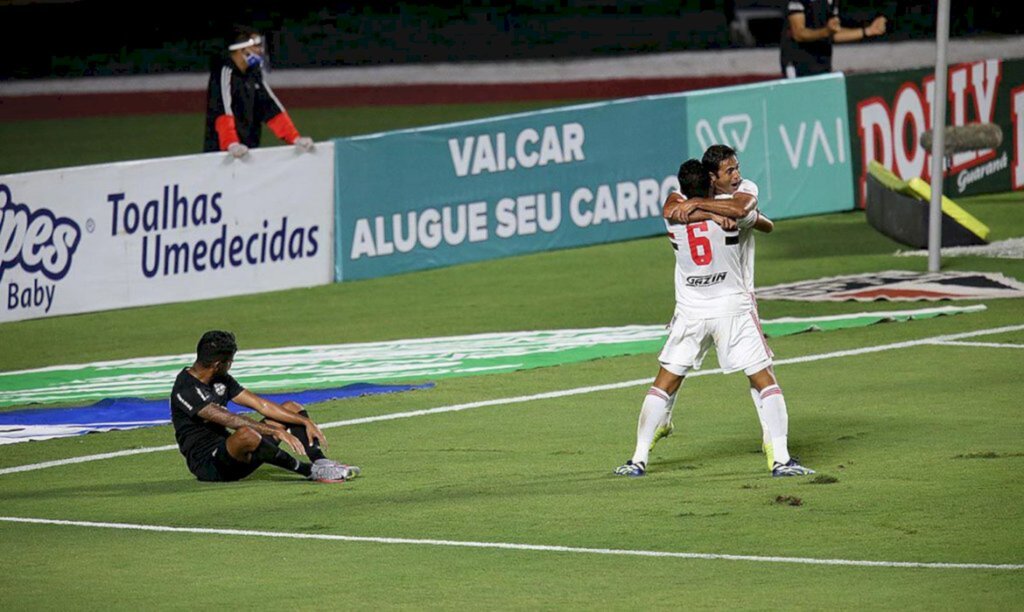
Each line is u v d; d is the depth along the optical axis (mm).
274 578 20891
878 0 108312
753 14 106188
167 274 49031
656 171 57656
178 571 21391
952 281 46781
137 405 35000
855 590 19531
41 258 46938
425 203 53500
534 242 55594
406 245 53250
